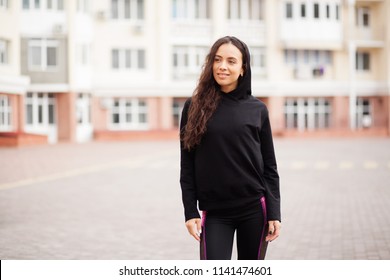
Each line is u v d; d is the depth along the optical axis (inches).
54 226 390.6
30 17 1478.8
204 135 157.1
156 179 684.1
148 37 1648.6
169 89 1653.5
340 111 1780.3
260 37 1723.7
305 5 1734.7
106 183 642.8
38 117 1513.3
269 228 160.2
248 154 157.4
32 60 1487.5
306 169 802.8
